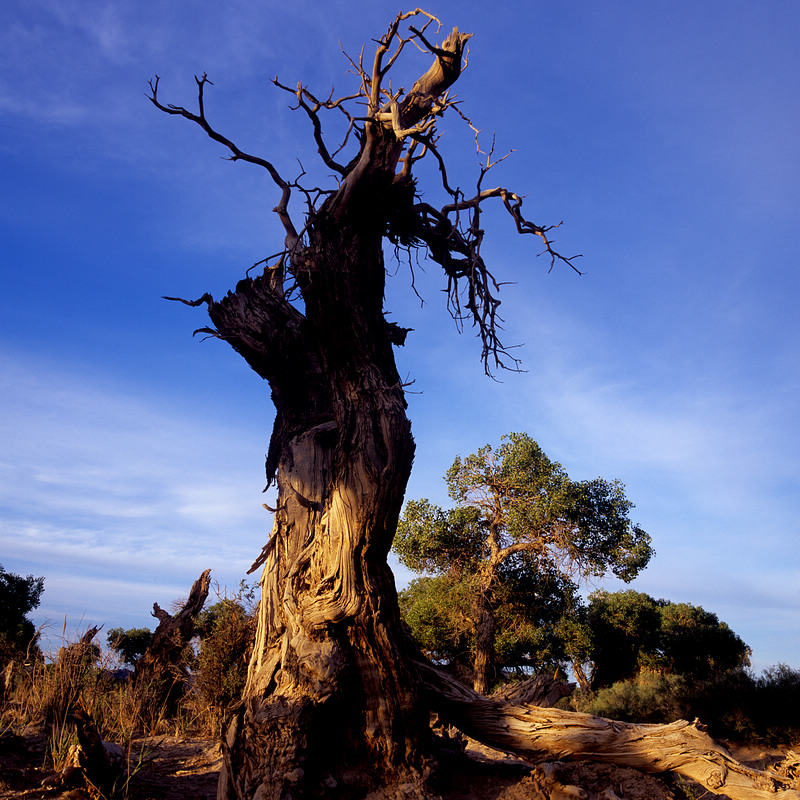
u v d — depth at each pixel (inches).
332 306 285.3
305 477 314.2
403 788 247.9
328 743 255.0
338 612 262.2
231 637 434.6
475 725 286.8
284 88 318.7
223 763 253.0
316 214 298.5
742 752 487.2
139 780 273.1
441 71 314.5
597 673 1312.7
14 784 245.3
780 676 532.4
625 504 965.8
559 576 982.4
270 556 318.0
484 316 343.6
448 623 975.0
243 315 355.3
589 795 248.7
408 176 303.6
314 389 354.9
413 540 1032.2
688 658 1315.2
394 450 278.8
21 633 669.9
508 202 339.3
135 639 835.4
